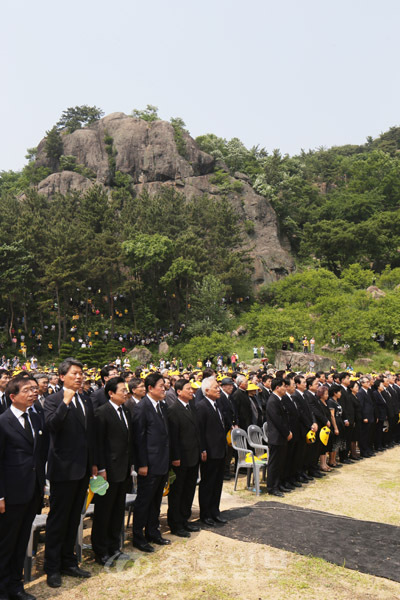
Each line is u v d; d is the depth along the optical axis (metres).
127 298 62.47
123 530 6.73
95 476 6.16
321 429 11.48
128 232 61.50
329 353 49.78
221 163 89.56
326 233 76.56
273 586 5.55
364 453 14.43
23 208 66.88
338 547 6.57
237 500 9.31
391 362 47.38
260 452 11.10
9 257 51.94
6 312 54.91
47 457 6.10
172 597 5.33
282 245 85.25
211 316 56.84
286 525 7.45
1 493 5.25
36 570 6.10
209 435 7.71
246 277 62.34
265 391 13.32
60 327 53.78
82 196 78.50
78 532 6.38
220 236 65.62
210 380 8.07
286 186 89.75
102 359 44.56
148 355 50.31
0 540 5.30
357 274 67.06
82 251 54.25
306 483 10.76
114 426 6.42
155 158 83.56
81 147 86.12
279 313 53.66
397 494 9.73
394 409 16.05
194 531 7.28
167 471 6.88
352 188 98.31
